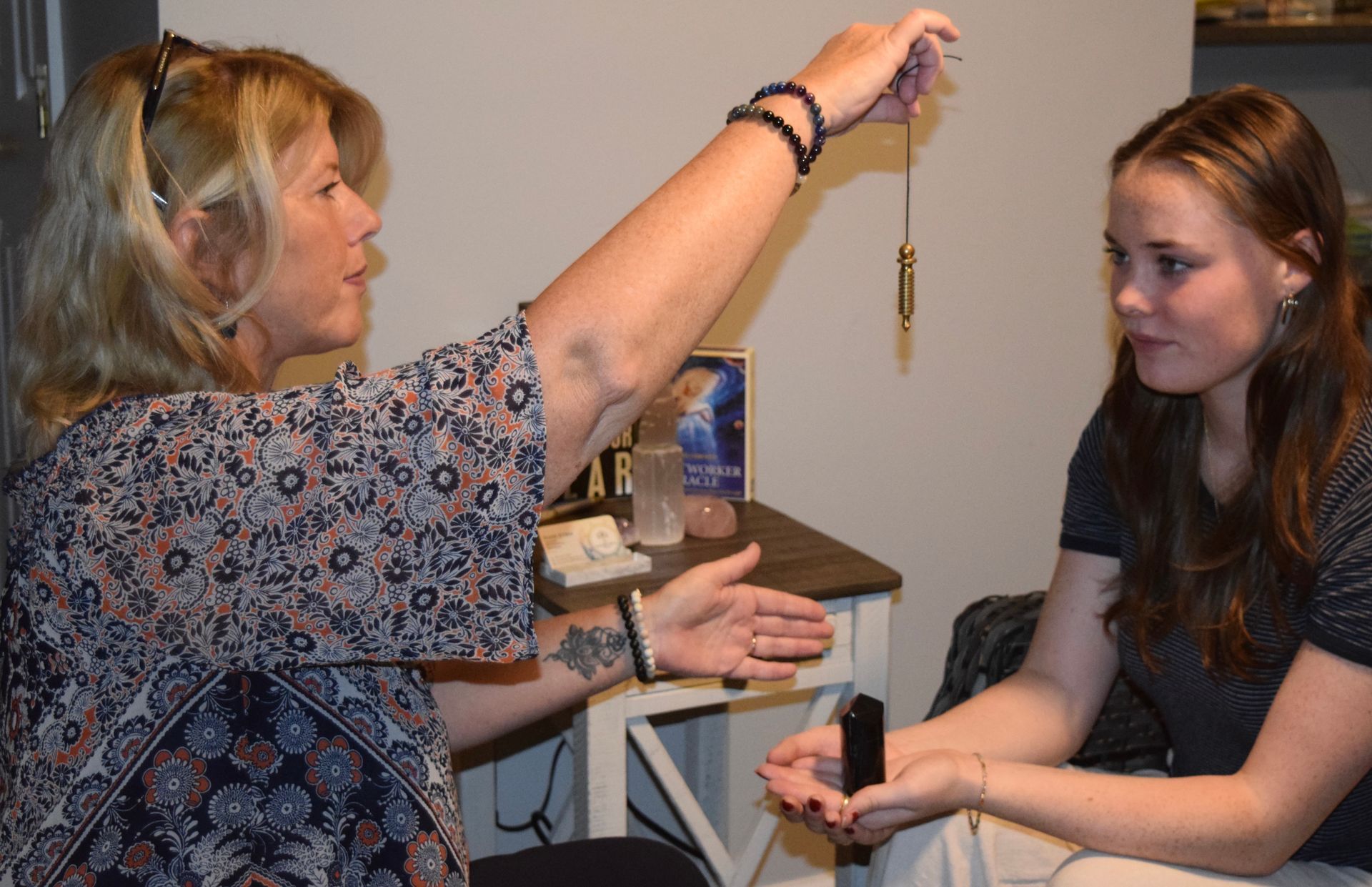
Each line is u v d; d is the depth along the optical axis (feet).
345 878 2.66
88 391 2.72
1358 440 3.78
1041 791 3.82
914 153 6.75
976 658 5.20
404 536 2.30
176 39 2.89
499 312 6.16
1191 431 4.25
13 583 2.64
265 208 2.81
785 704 7.09
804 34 6.41
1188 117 3.90
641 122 6.21
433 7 5.76
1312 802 3.63
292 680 2.68
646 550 5.68
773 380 6.75
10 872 2.48
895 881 4.33
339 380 2.38
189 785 2.55
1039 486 7.45
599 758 5.08
